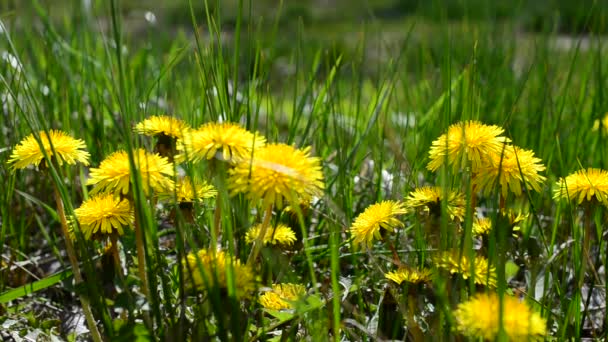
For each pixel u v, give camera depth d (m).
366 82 1.62
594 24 1.28
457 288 0.76
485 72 1.28
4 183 0.99
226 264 0.73
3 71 1.07
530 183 0.82
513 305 0.69
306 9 5.52
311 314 0.77
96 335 0.78
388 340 0.78
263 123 1.38
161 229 1.01
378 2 5.76
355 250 0.87
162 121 0.81
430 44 1.46
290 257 0.85
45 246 1.04
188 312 0.79
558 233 0.99
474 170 0.80
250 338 0.78
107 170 0.76
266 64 1.02
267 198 0.73
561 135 1.17
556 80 1.27
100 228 0.78
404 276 0.79
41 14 1.40
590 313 0.90
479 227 0.82
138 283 0.85
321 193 0.74
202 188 0.81
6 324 0.85
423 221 0.83
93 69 1.27
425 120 1.11
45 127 0.78
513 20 1.40
